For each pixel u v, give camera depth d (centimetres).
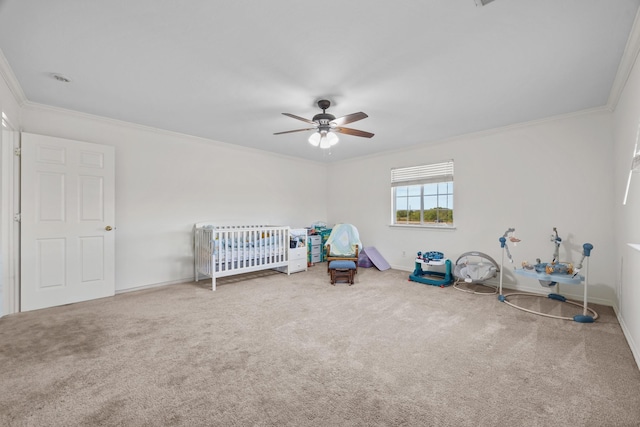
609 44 196
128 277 377
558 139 344
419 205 502
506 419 143
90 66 231
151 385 170
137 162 385
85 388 167
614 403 154
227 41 197
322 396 161
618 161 279
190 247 438
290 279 445
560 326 259
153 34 189
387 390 166
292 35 190
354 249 464
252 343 226
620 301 271
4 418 142
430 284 411
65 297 318
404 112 328
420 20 174
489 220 405
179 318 279
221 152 477
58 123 324
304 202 612
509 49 204
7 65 228
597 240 319
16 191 290
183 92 278
